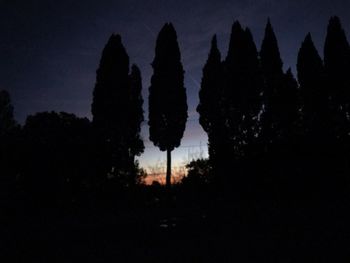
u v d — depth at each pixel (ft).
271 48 86.02
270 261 26.08
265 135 78.69
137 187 79.00
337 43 78.48
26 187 61.11
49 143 63.26
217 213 54.34
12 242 36.63
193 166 85.15
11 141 61.87
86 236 39.75
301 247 29.40
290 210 51.11
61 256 30.76
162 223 47.78
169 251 31.09
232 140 81.92
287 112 80.18
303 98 81.25
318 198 60.70
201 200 73.92
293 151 66.18
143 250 32.04
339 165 64.08
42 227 47.14
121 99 86.17
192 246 32.53
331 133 71.61
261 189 66.28
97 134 70.85
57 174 63.52
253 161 69.51
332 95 77.87
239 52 84.07
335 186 62.59
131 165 78.18
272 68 84.69
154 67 92.63
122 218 55.31
